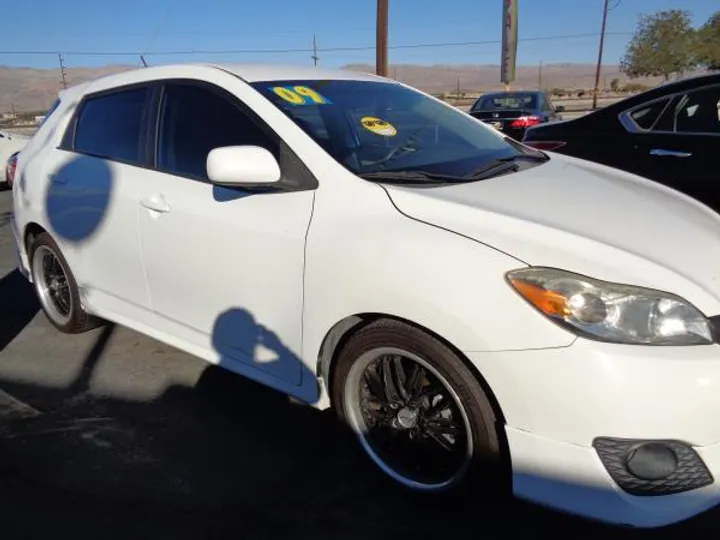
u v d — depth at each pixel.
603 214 2.38
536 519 2.36
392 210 2.32
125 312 3.42
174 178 2.99
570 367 1.91
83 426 3.04
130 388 3.38
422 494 2.44
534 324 1.96
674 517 1.99
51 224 3.72
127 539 2.30
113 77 3.61
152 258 3.09
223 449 2.83
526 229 2.14
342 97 3.06
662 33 43.25
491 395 2.11
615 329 1.92
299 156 2.59
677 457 1.94
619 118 5.02
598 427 1.91
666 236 2.28
